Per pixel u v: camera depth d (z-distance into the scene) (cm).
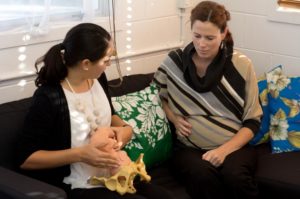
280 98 250
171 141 237
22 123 200
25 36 221
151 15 279
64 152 178
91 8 242
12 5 216
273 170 220
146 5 274
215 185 209
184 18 297
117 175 182
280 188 211
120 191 180
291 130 244
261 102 252
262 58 289
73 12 240
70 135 183
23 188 158
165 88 241
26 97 229
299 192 207
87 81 193
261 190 217
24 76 224
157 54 289
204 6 218
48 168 182
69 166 186
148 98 237
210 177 207
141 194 189
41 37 227
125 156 193
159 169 230
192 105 231
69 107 183
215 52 224
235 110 229
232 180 208
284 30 275
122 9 261
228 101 227
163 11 285
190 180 209
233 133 226
